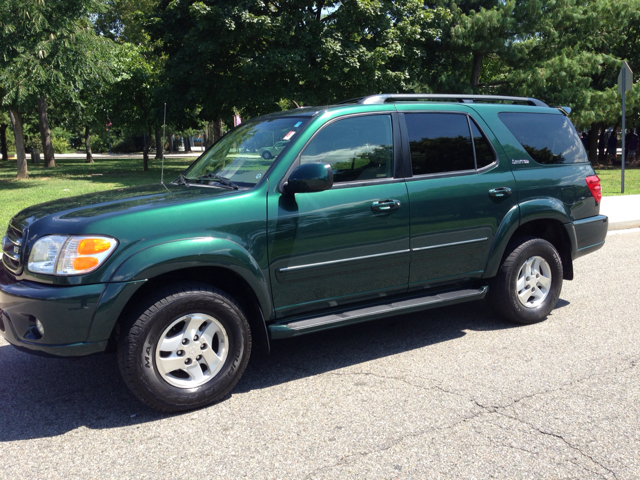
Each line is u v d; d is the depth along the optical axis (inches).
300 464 103.3
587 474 98.4
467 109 172.1
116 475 101.4
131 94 984.9
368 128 151.0
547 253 182.4
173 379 123.5
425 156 159.2
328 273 142.3
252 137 159.6
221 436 114.8
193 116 927.0
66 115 1251.2
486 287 170.7
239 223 128.6
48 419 124.5
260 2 696.4
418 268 158.6
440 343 168.7
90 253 114.2
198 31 745.6
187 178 161.9
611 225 372.8
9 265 128.7
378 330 182.9
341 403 129.0
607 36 910.4
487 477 97.9
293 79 783.7
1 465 105.7
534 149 182.5
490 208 168.1
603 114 812.6
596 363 150.3
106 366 155.9
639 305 205.9
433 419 120.0
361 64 745.6
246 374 148.3
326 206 139.9
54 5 585.3
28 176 800.3
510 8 752.3
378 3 735.1
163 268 118.4
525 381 139.2
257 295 131.5
